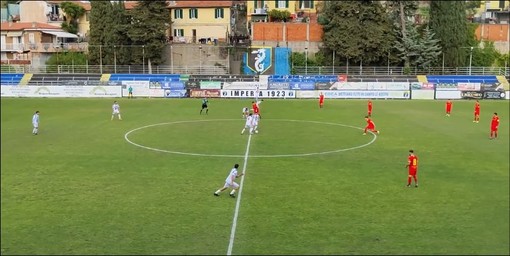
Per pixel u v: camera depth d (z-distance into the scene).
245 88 81.31
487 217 22.33
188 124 51.78
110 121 53.72
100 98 79.69
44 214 22.72
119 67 91.06
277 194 25.94
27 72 88.69
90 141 41.44
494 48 95.81
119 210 23.36
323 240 19.77
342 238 19.97
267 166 32.41
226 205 24.09
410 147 39.00
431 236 20.16
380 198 25.25
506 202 24.48
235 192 26.25
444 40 90.94
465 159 34.47
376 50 89.38
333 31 90.06
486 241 19.62
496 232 20.55
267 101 76.81
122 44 91.62
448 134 45.38
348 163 33.41
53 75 84.31
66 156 35.41
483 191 26.44
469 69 89.69
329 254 18.47
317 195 25.75
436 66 92.25
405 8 93.12
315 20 102.69
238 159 34.56
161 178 29.25
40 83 82.50
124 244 19.34
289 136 44.31
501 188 27.03
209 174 30.23
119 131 46.81
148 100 77.06
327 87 81.44
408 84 81.00
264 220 22.00
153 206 23.97
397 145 39.88
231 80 82.38
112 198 25.23
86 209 23.47
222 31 102.75
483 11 114.12
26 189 26.77
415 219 22.11
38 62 95.44
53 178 29.14
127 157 35.16
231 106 69.50
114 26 90.69
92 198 25.22
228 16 102.44
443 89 80.62
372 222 21.75
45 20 111.75
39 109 64.88
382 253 18.56
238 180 28.72
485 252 18.61
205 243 19.45
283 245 19.27
